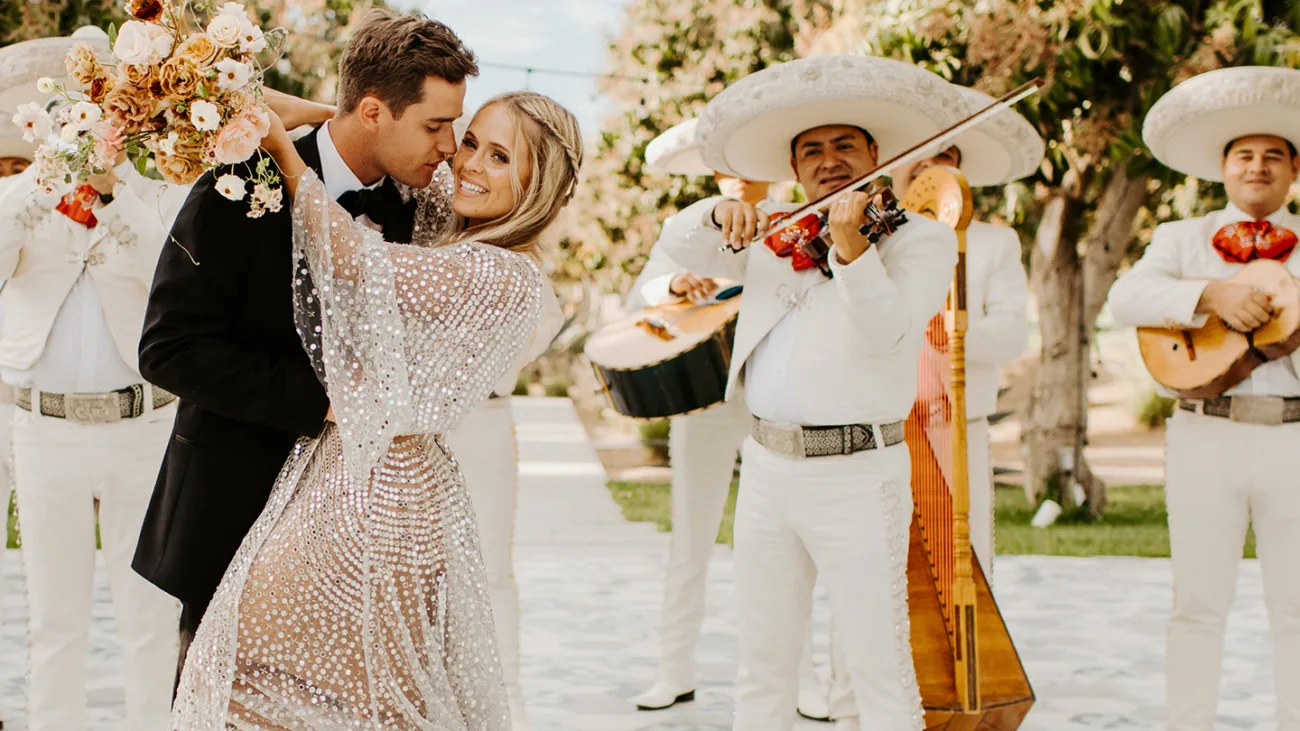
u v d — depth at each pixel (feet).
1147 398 71.15
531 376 79.66
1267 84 14.03
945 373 12.53
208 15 8.32
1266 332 13.42
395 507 8.41
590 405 77.71
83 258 13.05
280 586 8.32
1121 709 16.70
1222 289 13.55
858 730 13.14
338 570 8.31
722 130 12.60
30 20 31.71
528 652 19.42
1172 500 14.26
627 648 19.70
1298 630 13.69
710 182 47.50
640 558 27.45
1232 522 13.92
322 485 8.41
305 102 9.26
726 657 19.30
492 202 8.87
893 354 11.19
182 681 8.52
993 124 14.80
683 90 45.88
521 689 16.06
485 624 8.93
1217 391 13.58
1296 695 13.67
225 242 8.27
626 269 52.21
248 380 8.21
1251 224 14.29
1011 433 69.82
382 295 8.09
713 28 46.68
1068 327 37.58
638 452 58.85
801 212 11.37
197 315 8.26
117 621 13.75
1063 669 18.75
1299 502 13.53
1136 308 14.17
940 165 13.67
